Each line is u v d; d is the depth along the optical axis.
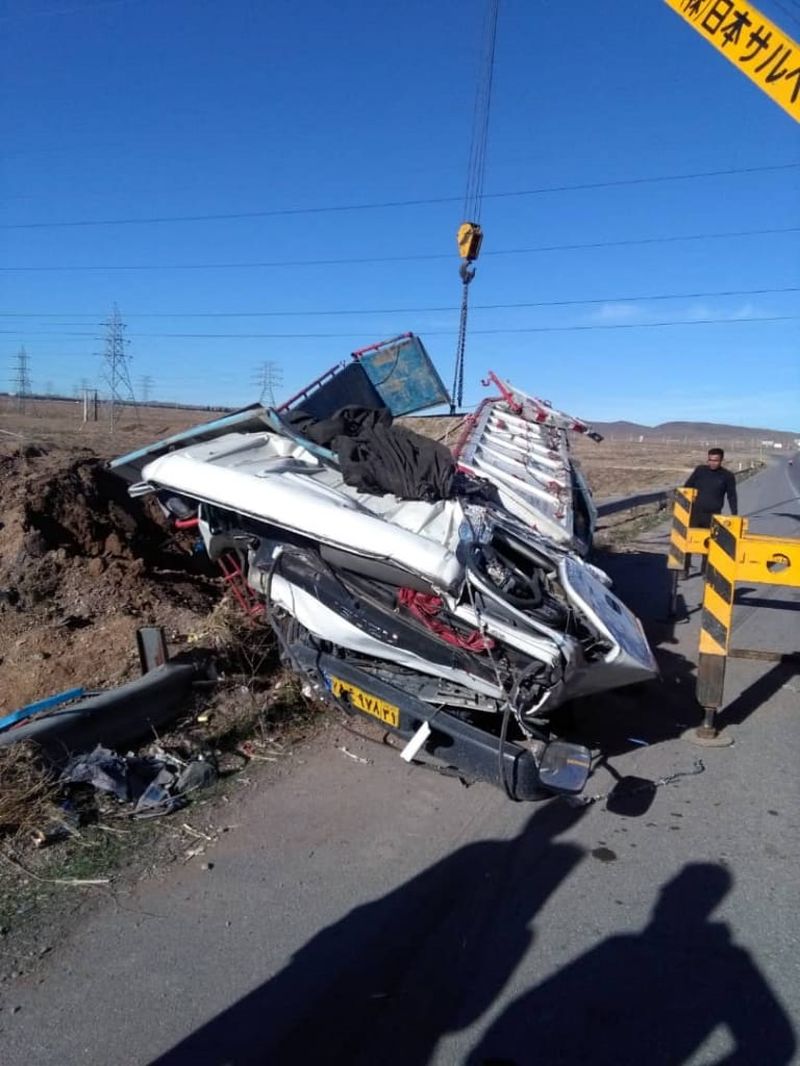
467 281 11.66
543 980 3.56
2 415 60.66
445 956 3.69
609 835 4.87
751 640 9.55
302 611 5.44
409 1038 3.20
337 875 4.29
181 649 6.70
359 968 3.59
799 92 8.41
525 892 4.23
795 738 6.53
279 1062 3.06
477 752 4.88
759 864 4.59
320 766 5.54
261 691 6.42
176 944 3.69
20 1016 3.24
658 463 58.25
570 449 9.87
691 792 5.51
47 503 9.37
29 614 7.67
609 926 3.96
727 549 6.19
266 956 3.64
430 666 5.12
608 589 6.26
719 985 3.56
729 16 8.59
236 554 6.36
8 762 4.56
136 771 5.01
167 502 6.29
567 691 5.10
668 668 8.29
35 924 3.79
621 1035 3.25
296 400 7.92
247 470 5.67
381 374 9.27
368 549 4.93
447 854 4.55
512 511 6.55
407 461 5.58
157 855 4.39
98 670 6.54
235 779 5.27
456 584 4.85
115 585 8.27
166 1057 3.06
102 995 3.37
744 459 74.56
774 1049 3.21
